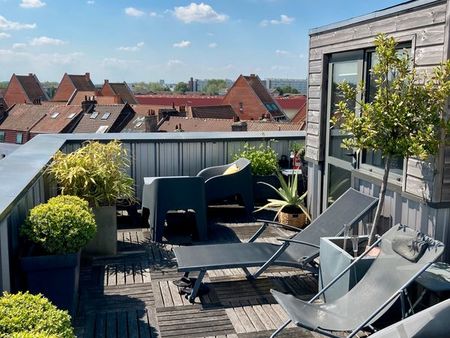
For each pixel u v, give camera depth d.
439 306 2.19
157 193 5.25
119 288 4.02
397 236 3.11
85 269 4.45
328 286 3.27
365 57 4.64
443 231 3.62
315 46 5.66
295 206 6.00
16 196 3.04
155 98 50.88
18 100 55.56
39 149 5.29
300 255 4.01
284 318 3.50
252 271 4.40
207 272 4.39
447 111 3.44
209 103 48.12
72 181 4.68
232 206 6.71
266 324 3.41
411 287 3.35
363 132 3.52
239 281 4.20
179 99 49.22
